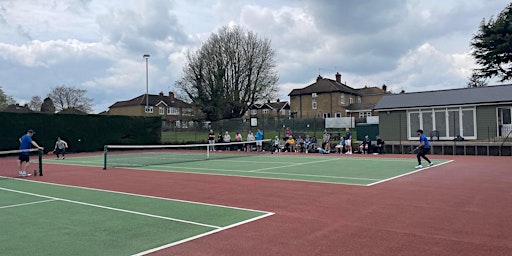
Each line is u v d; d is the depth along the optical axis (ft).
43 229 24.45
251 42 174.29
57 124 111.45
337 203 31.35
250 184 42.88
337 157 81.00
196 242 21.27
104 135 121.39
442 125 93.20
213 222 25.71
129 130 127.13
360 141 102.12
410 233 22.38
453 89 98.48
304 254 19.06
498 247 19.69
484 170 52.75
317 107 215.10
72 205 32.24
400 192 36.01
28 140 55.21
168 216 27.63
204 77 170.09
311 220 25.82
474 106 88.99
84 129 116.98
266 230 23.52
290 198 33.94
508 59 146.61
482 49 152.35
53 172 59.47
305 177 47.96
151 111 268.62
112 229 24.26
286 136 104.22
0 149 100.89
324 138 95.61
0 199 35.55
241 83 174.91
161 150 122.72
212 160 77.36
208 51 171.73
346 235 22.17
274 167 61.16
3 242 21.76
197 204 31.94
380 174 49.88
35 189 41.70
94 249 20.30
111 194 37.60
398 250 19.42
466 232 22.43
